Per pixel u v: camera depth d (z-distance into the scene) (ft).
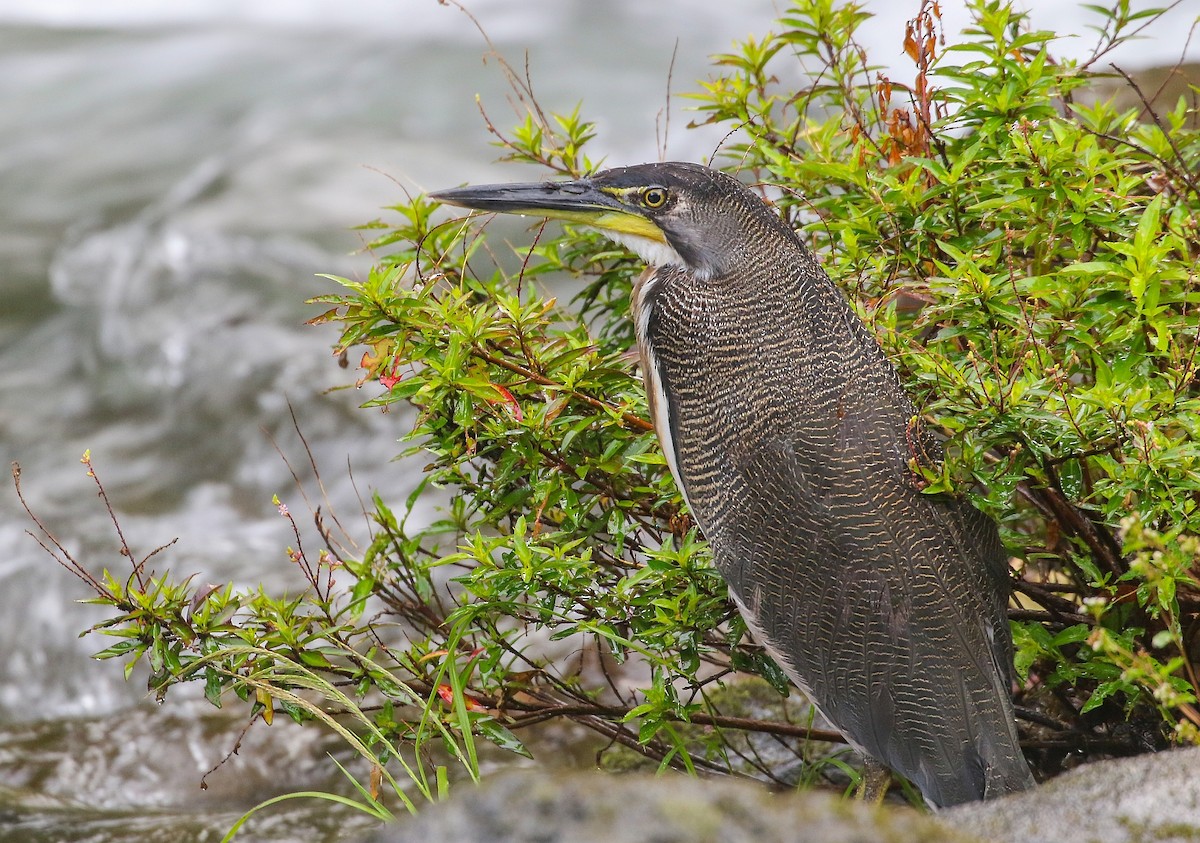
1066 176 30.17
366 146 94.22
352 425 61.57
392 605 35.09
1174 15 78.18
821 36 36.06
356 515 56.03
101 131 101.55
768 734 35.96
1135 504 26.86
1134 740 30.55
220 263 75.10
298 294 72.28
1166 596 24.86
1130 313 29.09
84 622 48.21
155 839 35.14
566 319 35.40
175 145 98.32
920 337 34.04
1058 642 28.63
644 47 112.16
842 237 33.37
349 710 33.42
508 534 32.37
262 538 54.85
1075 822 20.39
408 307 28.55
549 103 101.55
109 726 41.57
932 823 17.72
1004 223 31.55
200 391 65.21
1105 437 27.40
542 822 16.66
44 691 46.88
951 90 32.60
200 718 41.63
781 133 36.91
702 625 29.30
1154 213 26.89
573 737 38.70
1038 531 34.81
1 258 81.35
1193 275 27.25
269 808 36.81
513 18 120.78
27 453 62.49
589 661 41.98
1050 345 29.55
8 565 51.03
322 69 111.34
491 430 29.76
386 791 37.27
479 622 31.42
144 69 114.21
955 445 29.84
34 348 72.08
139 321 71.51
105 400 66.64
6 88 112.06
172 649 30.50
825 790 32.55
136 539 53.78
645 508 32.76
